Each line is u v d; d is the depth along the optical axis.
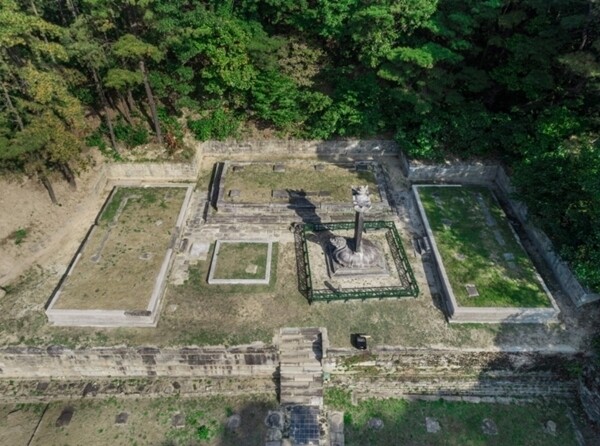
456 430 17.41
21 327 19.16
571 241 19.91
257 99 27.39
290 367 18.48
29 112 21.23
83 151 25.97
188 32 23.55
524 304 19.44
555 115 22.73
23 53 21.19
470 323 19.50
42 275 21.30
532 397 18.53
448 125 26.20
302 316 19.78
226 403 18.23
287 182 25.97
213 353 18.20
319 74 27.73
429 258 22.28
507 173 25.30
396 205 25.17
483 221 23.58
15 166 22.25
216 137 28.12
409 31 24.58
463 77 25.05
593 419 17.80
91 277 20.50
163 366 18.77
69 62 24.53
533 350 18.39
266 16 27.31
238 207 24.28
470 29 23.45
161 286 20.31
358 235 20.52
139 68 25.31
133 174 26.58
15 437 17.19
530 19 23.72
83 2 23.17
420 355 18.34
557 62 22.42
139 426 17.50
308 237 23.36
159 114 28.28
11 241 21.88
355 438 17.14
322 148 28.36
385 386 18.75
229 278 21.14
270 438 17.09
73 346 18.42
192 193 25.88
